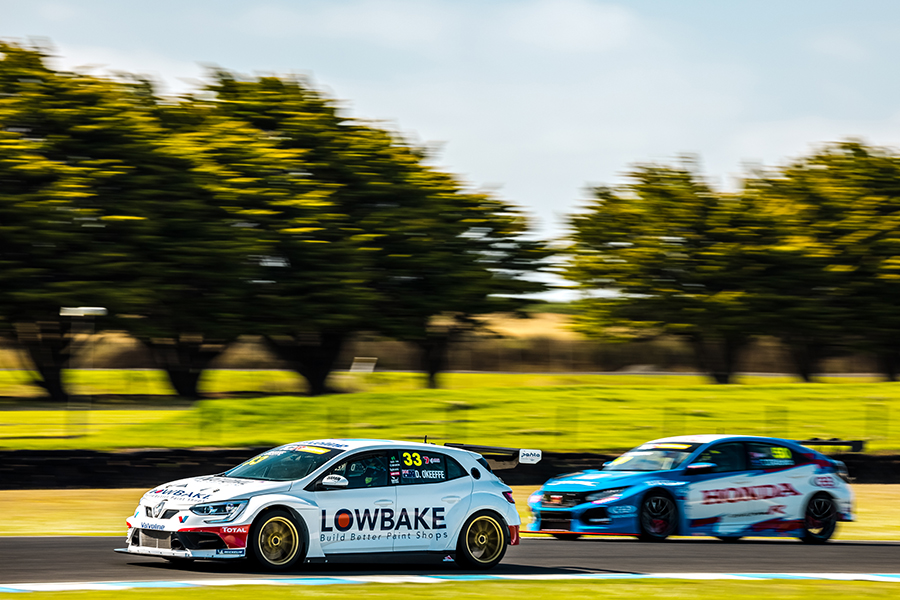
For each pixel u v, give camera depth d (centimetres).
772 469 5709
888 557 5103
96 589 3231
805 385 13500
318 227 18438
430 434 10106
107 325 17250
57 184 16200
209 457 8700
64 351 18300
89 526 5853
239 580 3525
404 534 3981
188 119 19175
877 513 7469
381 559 3938
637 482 5403
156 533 3750
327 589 3309
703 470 5512
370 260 19062
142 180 16875
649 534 5372
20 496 7444
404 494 4016
